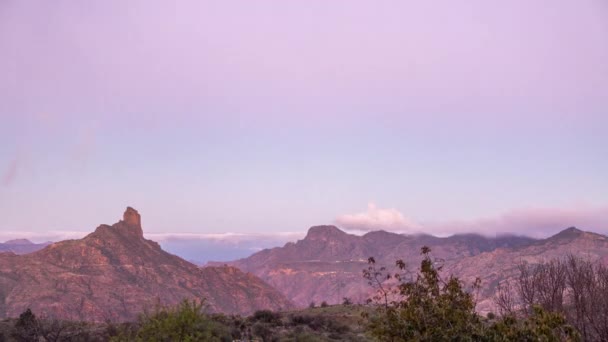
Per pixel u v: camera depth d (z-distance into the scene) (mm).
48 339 44312
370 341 37781
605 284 23422
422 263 14906
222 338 37375
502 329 13703
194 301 27500
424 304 14516
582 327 22875
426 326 14172
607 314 22188
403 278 15258
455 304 14484
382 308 15141
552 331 12922
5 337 44375
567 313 23547
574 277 24375
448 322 14164
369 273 15594
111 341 29062
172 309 26719
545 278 25312
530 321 13523
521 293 25703
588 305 23078
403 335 14367
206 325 27016
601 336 22266
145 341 26047
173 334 25547
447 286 14703
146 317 26969
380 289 15375
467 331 14047
